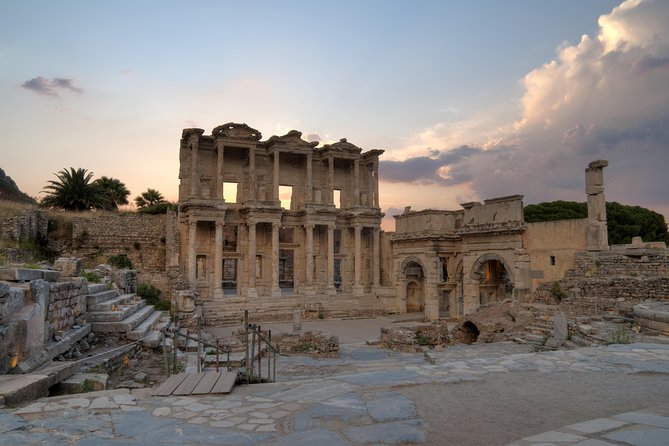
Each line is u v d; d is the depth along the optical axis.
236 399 9.88
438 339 34.06
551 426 7.93
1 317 13.37
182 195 56.69
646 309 21.70
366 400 9.38
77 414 8.83
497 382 10.75
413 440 7.34
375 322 49.75
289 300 55.69
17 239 45.12
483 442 7.25
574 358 13.23
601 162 36.34
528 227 41.78
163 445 7.27
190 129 54.66
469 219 47.56
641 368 11.91
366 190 66.88
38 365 14.38
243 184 59.41
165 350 14.79
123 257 52.66
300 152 60.00
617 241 67.94
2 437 7.55
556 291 36.84
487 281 49.72
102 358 17.58
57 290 17.48
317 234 63.91
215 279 54.03
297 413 8.76
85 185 61.81
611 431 6.96
